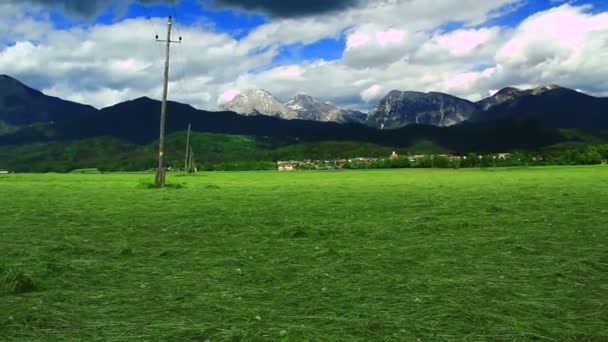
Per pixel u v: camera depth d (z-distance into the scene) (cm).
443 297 830
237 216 2264
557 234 1548
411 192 4106
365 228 1777
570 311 752
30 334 672
